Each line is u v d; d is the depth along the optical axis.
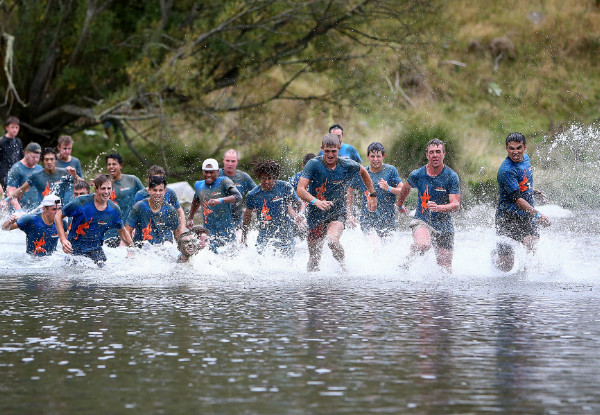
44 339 9.71
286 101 44.91
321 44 40.25
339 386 7.58
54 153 21.84
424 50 43.75
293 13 37.81
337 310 11.89
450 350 9.16
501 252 16.44
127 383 7.68
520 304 12.51
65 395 7.27
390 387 7.55
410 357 8.79
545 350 9.16
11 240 21.92
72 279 15.40
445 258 16.94
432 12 41.66
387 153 39.47
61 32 37.84
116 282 15.01
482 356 8.86
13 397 7.20
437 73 49.66
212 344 9.45
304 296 13.34
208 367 8.31
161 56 37.59
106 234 20.50
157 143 40.06
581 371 8.19
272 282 15.12
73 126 41.69
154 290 13.98
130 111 38.22
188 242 16.94
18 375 7.98
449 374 8.05
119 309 11.91
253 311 11.78
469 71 50.81
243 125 39.53
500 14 56.22
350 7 38.50
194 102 38.19
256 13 37.88
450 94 48.62
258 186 18.27
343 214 17.06
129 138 42.84
